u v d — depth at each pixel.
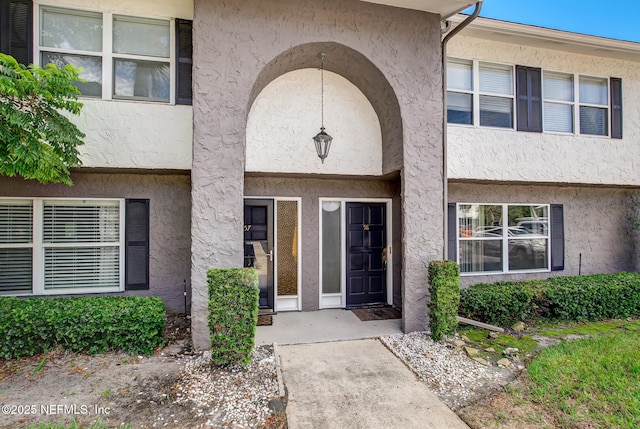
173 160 5.96
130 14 5.90
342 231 7.63
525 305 6.58
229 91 5.34
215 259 5.23
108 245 6.45
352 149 6.76
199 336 5.14
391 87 6.00
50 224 6.24
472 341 5.61
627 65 8.43
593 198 8.94
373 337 5.76
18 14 5.50
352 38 5.81
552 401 3.79
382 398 3.89
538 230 8.58
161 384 4.09
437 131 6.21
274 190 7.22
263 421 3.44
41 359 4.66
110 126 5.75
